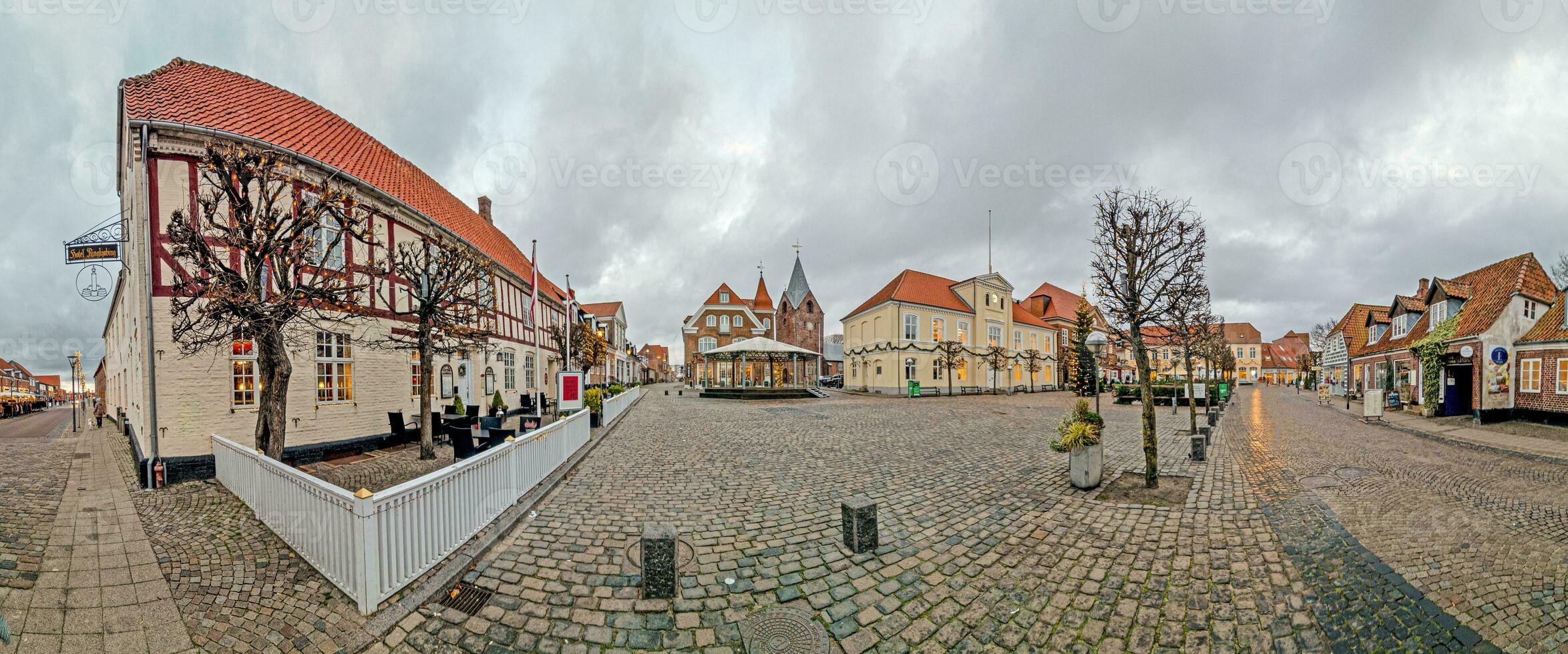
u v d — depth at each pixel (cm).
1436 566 502
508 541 577
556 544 570
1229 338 8619
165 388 942
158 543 558
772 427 1664
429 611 421
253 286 705
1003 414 2161
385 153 1891
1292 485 835
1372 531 606
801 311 6425
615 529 623
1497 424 1683
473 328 1496
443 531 507
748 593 456
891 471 951
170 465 930
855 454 1132
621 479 884
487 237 2522
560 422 963
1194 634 390
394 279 1358
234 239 707
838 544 573
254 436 1041
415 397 1545
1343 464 1015
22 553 525
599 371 4606
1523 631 389
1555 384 1641
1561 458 1085
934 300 4153
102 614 404
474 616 414
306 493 503
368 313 1138
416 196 1738
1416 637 383
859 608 430
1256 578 479
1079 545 567
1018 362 4716
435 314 1151
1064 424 888
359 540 407
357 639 379
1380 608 424
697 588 463
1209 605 432
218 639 375
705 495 782
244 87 1345
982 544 571
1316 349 6119
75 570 484
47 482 886
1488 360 1734
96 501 743
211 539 575
